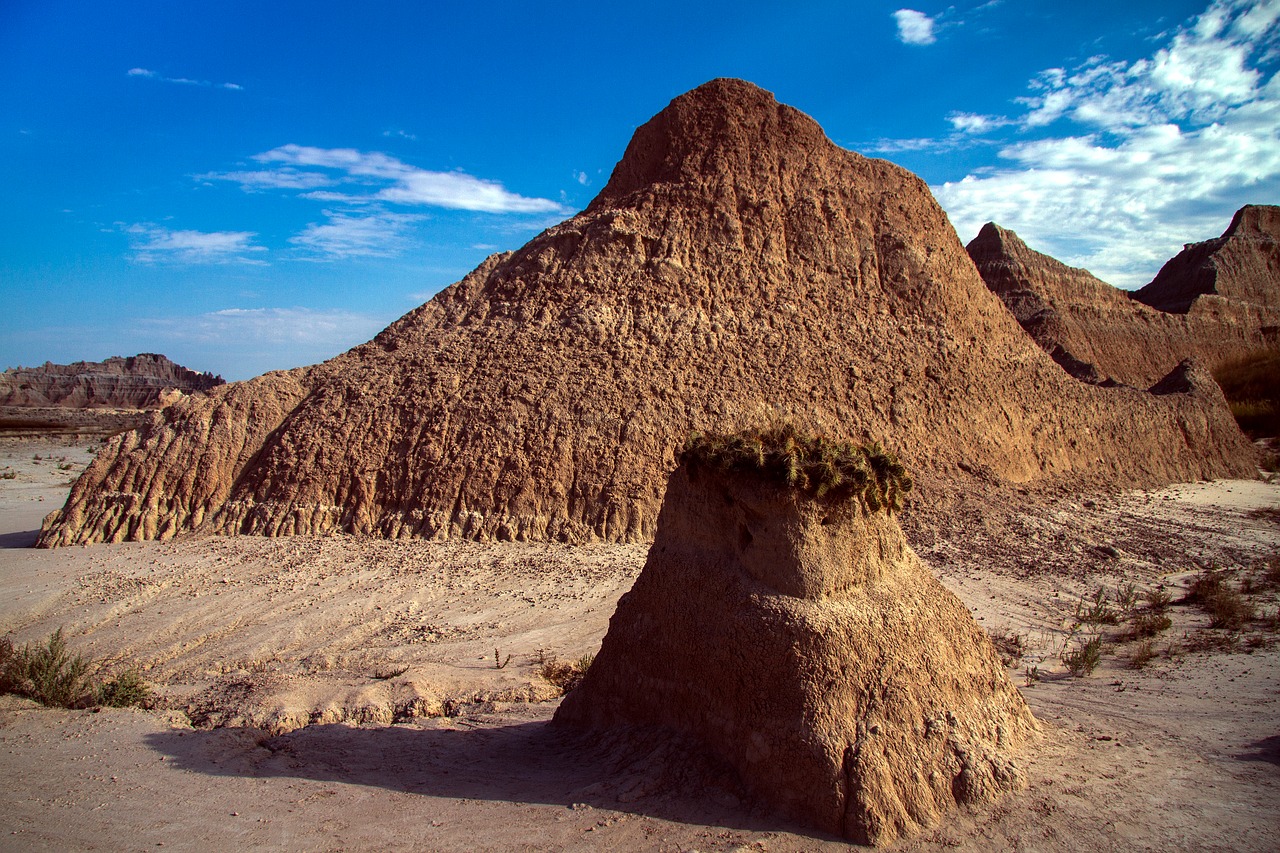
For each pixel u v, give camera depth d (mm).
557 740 8945
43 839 6375
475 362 25125
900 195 32375
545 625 15148
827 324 27859
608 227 28203
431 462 22578
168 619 15578
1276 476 35844
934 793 6910
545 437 22625
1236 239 77375
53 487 39500
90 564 19625
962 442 27234
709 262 27938
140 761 8164
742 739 7258
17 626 15508
